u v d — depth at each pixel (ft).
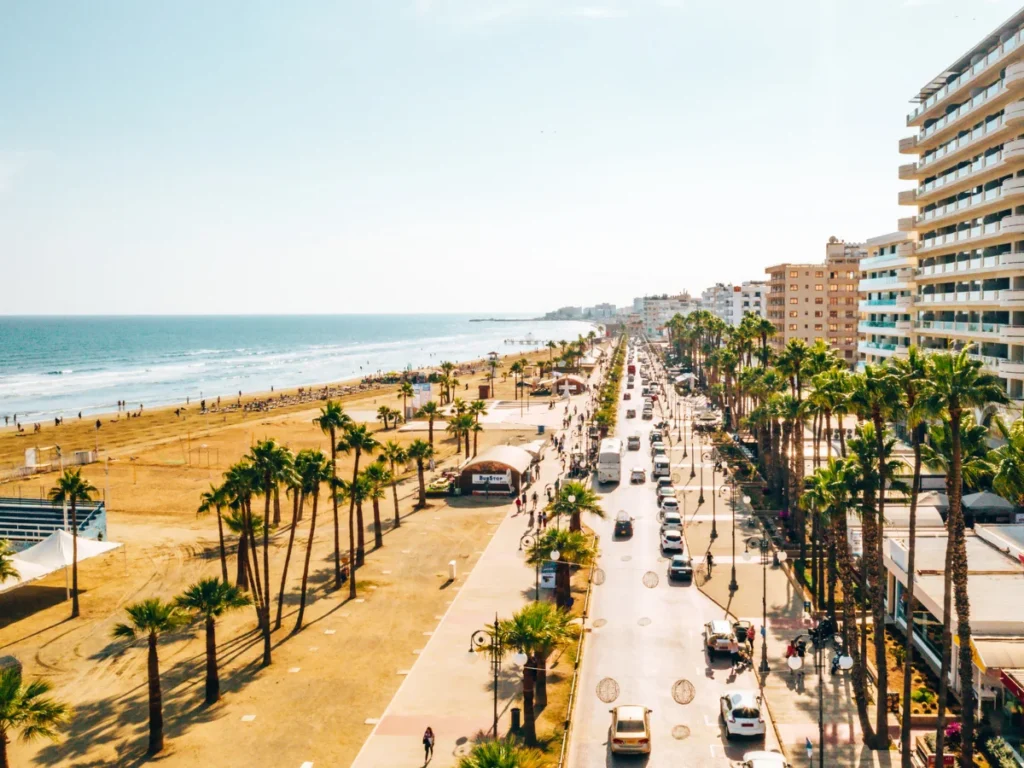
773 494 245.65
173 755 104.53
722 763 97.86
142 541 215.31
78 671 133.08
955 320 256.93
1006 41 223.30
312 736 108.68
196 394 643.86
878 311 330.34
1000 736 99.66
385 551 198.39
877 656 101.09
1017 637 109.19
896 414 101.40
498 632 108.27
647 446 354.33
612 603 156.66
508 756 75.10
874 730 105.40
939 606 117.08
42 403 586.45
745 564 180.75
